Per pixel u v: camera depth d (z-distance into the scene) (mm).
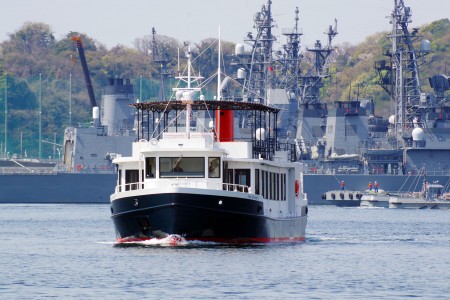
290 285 176625
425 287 177500
